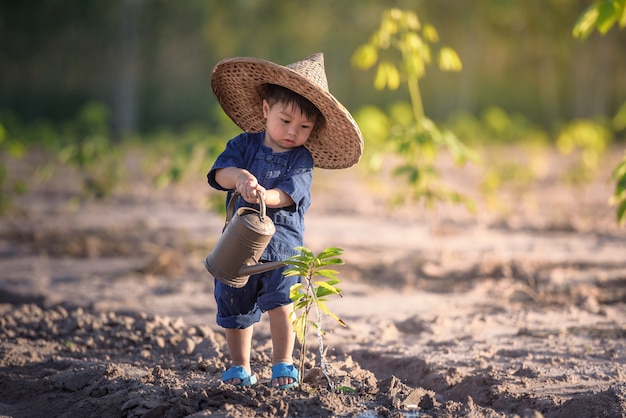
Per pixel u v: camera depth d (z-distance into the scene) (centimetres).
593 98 4750
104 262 1020
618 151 3300
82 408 453
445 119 4934
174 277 927
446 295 831
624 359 565
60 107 5397
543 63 5069
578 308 750
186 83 5291
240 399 429
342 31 4997
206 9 5012
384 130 1470
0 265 991
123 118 4878
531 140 2442
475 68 5044
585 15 634
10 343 615
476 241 1216
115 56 5228
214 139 1134
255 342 614
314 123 464
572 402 442
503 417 427
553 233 1301
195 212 1560
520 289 825
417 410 437
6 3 5147
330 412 421
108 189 1570
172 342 613
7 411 472
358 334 652
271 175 461
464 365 554
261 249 429
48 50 5334
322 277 922
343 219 1477
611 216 1512
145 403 430
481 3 4572
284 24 5069
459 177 2333
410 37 974
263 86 471
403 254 1087
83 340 624
